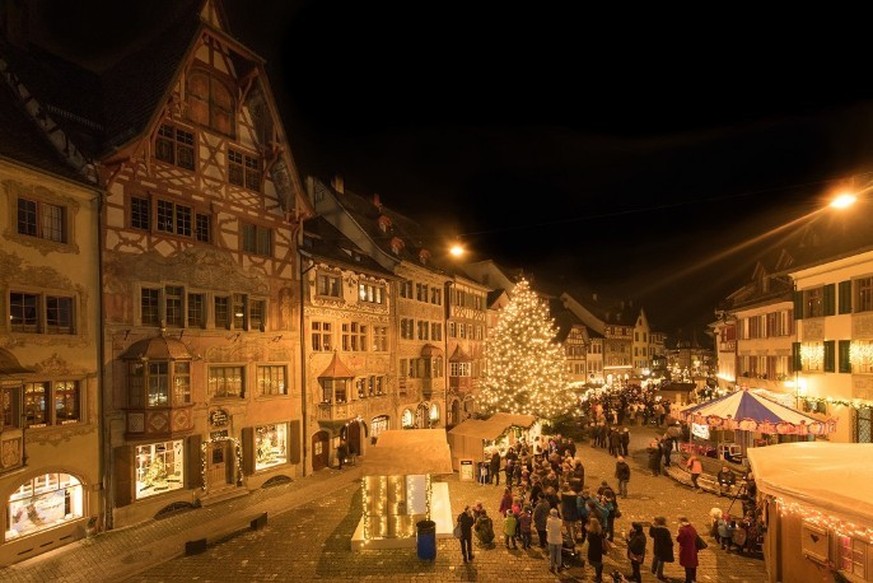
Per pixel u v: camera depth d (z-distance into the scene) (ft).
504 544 47.78
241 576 41.14
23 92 53.88
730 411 61.16
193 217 61.31
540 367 112.16
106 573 41.68
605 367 238.89
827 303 73.97
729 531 45.70
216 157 64.64
